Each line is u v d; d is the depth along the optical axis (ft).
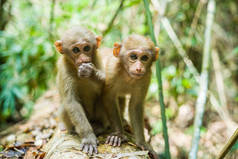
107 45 6.95
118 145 4.88
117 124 5.04
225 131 6.26
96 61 5.07
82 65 4.84
